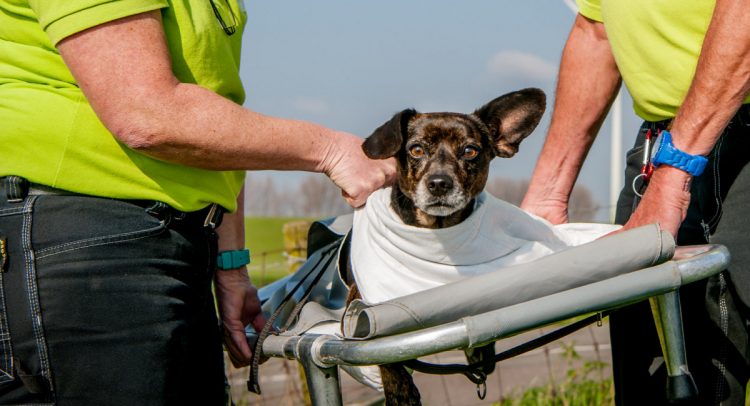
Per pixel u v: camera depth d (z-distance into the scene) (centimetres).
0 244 194
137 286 201
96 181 202
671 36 244
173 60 213
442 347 170
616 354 276
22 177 199
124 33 194
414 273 240
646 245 185
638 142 280
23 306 193
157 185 209
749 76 211
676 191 224
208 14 220
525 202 318
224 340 271
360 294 253
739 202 242
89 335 195
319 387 196
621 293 182
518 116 319
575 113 306
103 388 197
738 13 208
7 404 198
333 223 297
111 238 200
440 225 287
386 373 265
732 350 248
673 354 199
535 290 180
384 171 253
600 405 488
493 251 241
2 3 201
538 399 497
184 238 216
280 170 230
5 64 204
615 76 302
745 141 240
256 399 500
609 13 264
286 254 488
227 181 237
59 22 191
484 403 509
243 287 273
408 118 314
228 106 208
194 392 219
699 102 217
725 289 245
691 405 253
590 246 185
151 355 201
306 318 243
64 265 194
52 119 199
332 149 238
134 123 194
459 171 298
